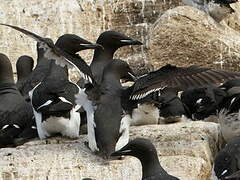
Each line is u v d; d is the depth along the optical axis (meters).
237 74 14.89
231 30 23.88
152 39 23.23
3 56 18.42
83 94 16.67
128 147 15.67
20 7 24.23
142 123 18.70
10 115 17.88
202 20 23.41
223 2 23.84
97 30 24.56
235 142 16.39
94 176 16.14
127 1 24.66
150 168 15.48
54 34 24.23
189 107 20.11
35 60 23.78
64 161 16.41
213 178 16.33
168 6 24.64
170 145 17.30
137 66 23.28
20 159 16.48
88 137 16.73
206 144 17.47
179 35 23.19
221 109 18.38
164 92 19.12
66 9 24.42
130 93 16.59
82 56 23.66
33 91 17.41
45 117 17.17
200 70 15.16
